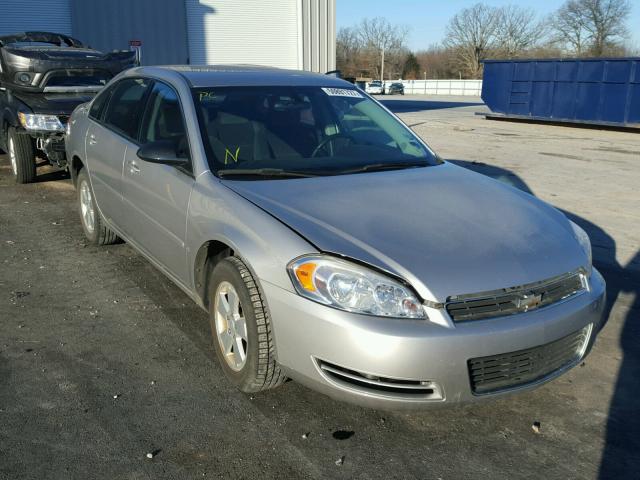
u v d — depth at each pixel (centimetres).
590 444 277
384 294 246
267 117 373
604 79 1709
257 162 342
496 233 286
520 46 8369
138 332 375
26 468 247
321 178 332
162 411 291
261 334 278
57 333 371
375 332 241
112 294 434
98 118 495
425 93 6725
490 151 1272
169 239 361
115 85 488
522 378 265
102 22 1589
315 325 251
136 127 421
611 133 1675
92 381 316
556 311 268
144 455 258
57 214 653
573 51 7519
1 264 491
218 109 365
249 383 290
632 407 309
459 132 1695
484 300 254
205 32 1739
